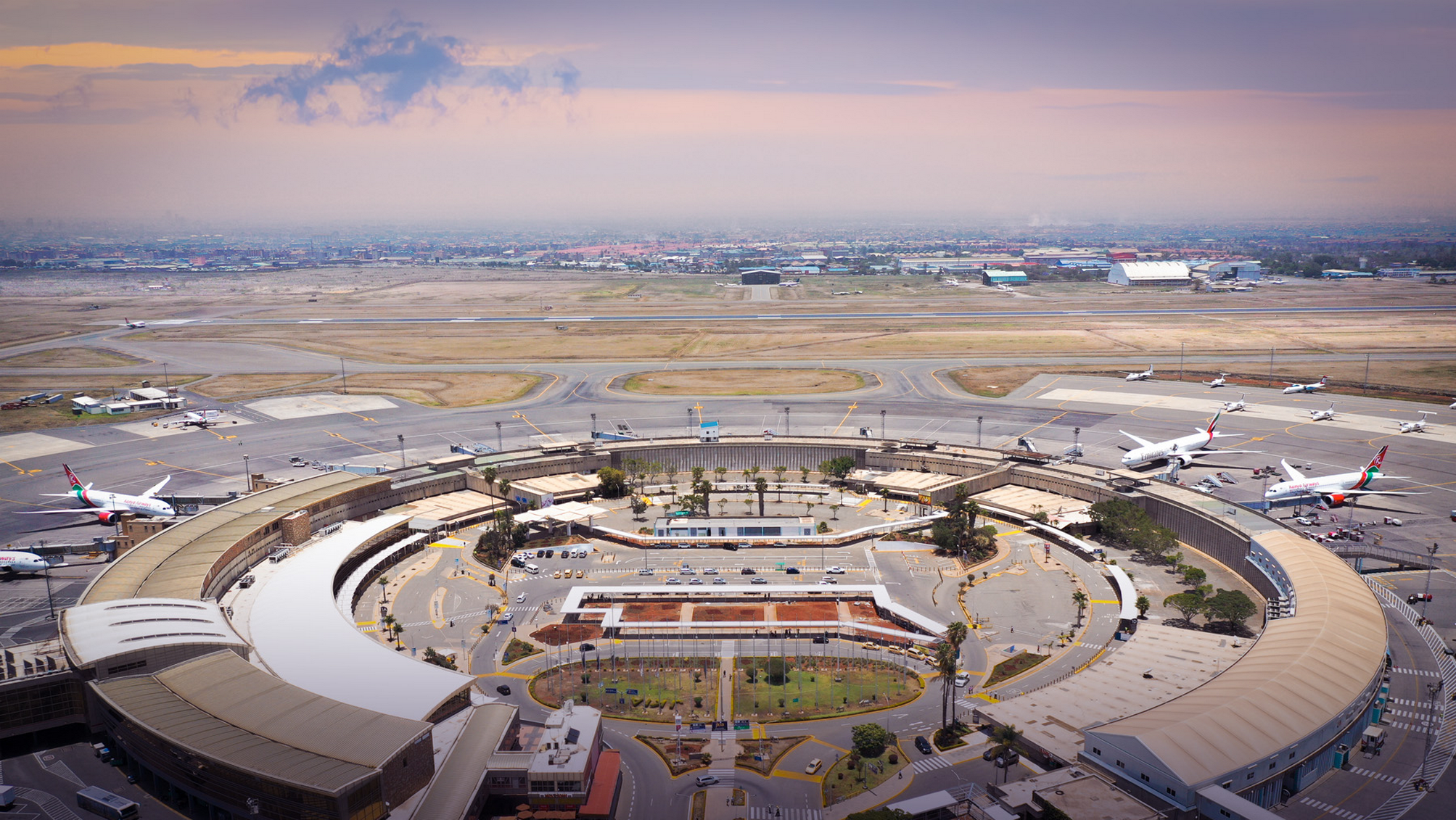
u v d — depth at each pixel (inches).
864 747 5349.4
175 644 5851.4
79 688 5585.6
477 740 5334.6
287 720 5103.3
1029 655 6673.2
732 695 6205.7
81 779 5231.3
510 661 6722.4
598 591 7864.2
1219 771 4606.3
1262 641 6190.9
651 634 7180.1
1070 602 7623.0
